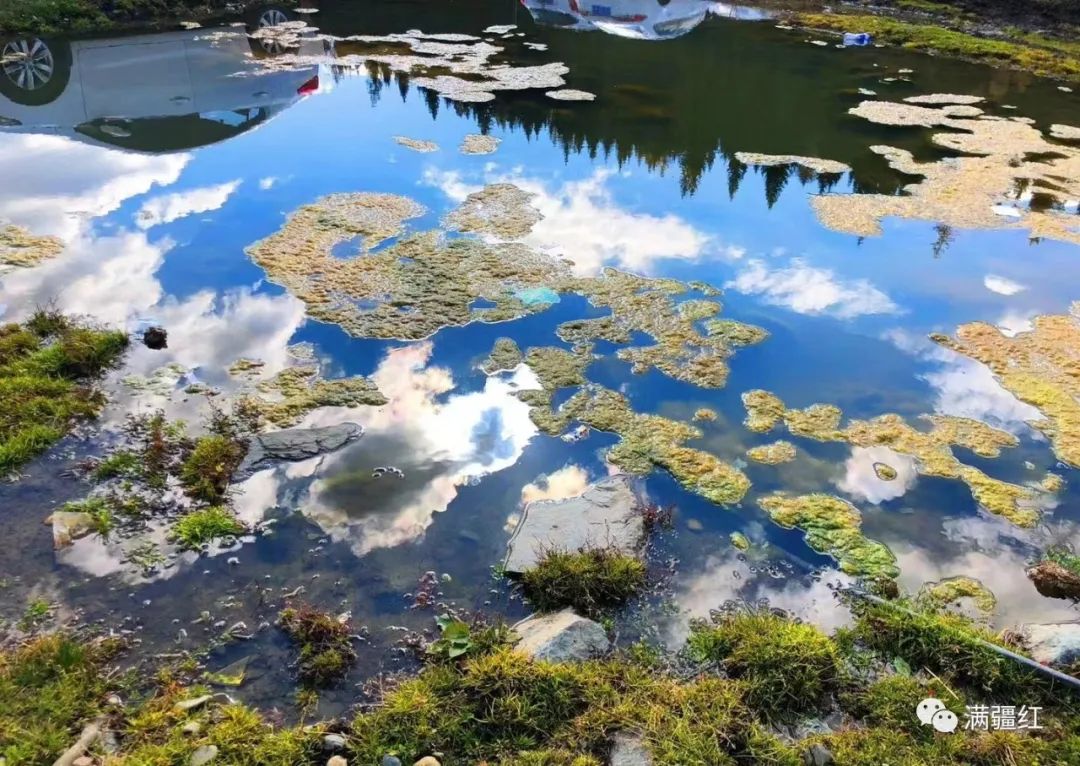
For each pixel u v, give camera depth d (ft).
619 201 38.14
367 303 27.73
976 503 20.11
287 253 30.71
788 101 53.52
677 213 37.11
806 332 27.63
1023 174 41.91
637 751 13.26
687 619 16.49
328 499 19.19
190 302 27.17
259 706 14.21
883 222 36.60
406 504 19.19
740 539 18.65
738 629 15.83
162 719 13.51
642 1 72.95
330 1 74.74
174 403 22.07
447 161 41.65
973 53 64.18
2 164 37.68
